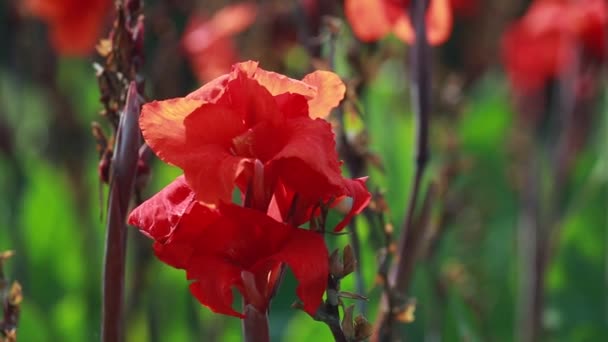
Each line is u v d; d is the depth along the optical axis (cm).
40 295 208
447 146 180
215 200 103
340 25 140
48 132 239
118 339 115
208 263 106
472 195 217
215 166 103
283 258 104
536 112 242
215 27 203
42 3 212
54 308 202
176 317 200
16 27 226
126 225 115
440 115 194
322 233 106
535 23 227
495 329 222
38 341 188
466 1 229
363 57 148
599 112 269
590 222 226
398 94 218
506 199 253
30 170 246
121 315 115
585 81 203
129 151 114
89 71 283
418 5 133
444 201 156
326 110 108
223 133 105
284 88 106
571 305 222
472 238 205
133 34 120
